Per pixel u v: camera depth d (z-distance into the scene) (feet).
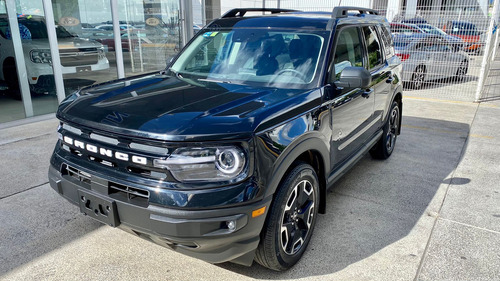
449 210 12.07
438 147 18.51
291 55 10.75
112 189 7.82
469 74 33.71
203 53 12.08
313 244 10.16
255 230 7.56
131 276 8.80
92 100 8.95
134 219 7.48
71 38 23.03
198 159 7.07
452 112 25.73
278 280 8.71
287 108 8.48
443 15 30.91
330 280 8.73
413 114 25.20
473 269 9.12
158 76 11.65
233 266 9.23
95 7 24.02
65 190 8.70
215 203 7.06
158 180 7.28
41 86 22.04
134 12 27.27
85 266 9.12
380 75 14.08
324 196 10.39
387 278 8.80
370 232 10.77
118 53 26.05
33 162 15.42
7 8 20.12
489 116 24.61
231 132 7.18
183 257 9.55
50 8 21.43
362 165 16.08
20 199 12.36
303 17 12.11
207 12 34.99
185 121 7.32
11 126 20.52
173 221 7.05
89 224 11.01
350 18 12.64
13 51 20.66
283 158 7.99
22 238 10.21
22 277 8.68
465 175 14.98
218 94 9.15
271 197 7.80
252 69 10.81
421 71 31.12
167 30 30.30
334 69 10.65
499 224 11.23
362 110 12.44
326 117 9.80
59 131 9.05
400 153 17.63
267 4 46.24
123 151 7.54
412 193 13.34
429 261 9.43
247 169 7.30
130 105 8.34
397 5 47.93
